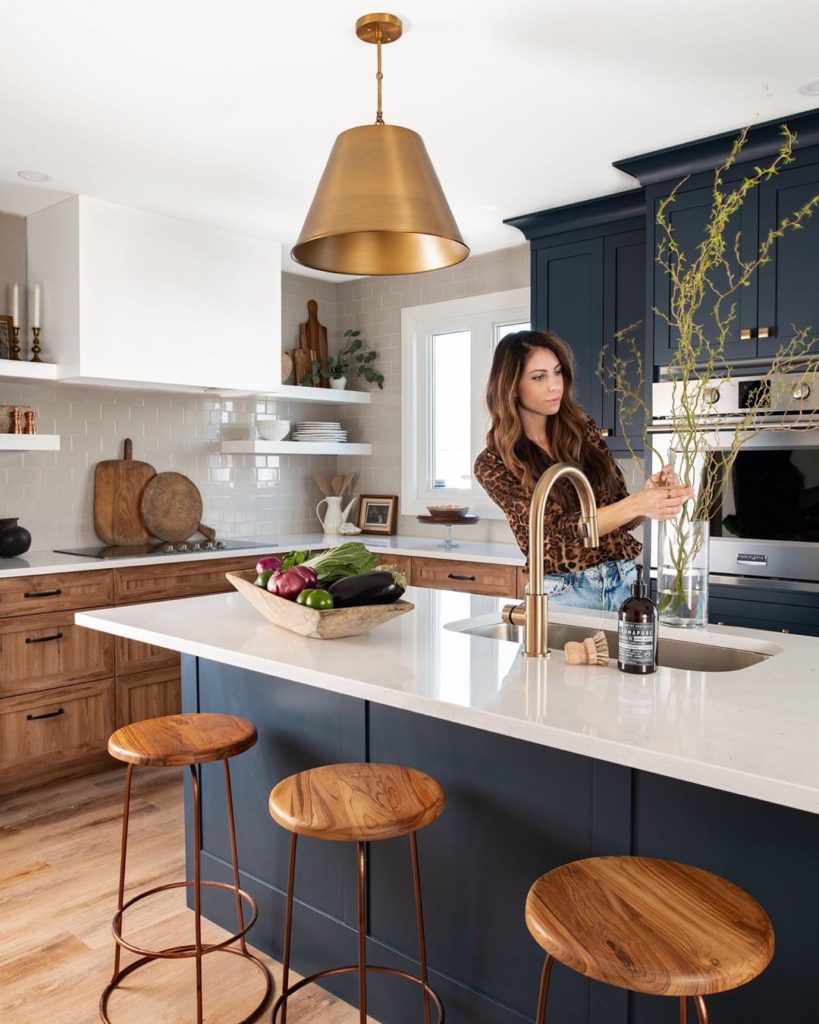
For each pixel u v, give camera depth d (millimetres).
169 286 4191
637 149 3420
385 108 3006
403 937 2014
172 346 4207
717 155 3334
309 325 5539
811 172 3139
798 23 2459
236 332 4484
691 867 1405
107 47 2553
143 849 3033
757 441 3285
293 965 2285
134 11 2350
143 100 2920
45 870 2869
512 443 2420
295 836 1814
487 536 5055
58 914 2584
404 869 2002
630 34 2510
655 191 3562
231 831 2223
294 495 5566
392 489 5512
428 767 1946
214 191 3834
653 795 1571
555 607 2426
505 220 4332
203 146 3328
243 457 5250
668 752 1269
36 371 3904
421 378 5320
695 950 1151
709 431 3402
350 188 1911
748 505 3344
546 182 3793
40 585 3645
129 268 4035
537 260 4324
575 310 4176
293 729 2262
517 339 2422
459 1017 1899
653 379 3596
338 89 2848
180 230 4227
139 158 3445
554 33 2496
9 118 3061
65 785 3693
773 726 1393
